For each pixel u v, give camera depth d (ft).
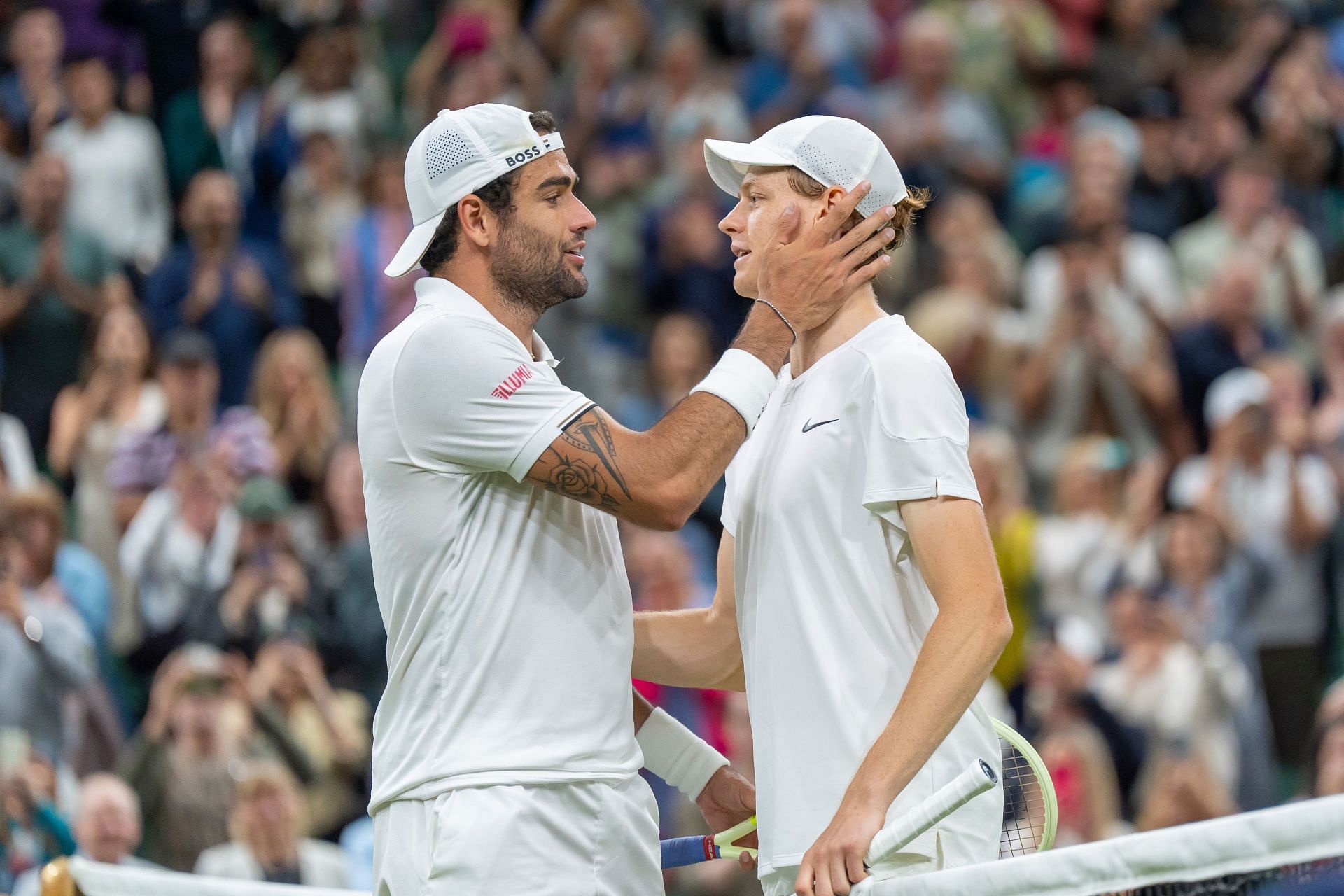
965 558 36.24
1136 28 147.23
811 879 34.94
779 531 38.93
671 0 151.23
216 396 115.24
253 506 95.81
